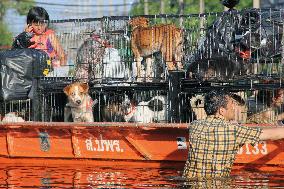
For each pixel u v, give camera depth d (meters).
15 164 13.47
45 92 15.17
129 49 15.33
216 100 10.81
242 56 13.80
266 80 13.59
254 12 13.78
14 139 13.66
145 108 15.09
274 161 12.06
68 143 13.30
